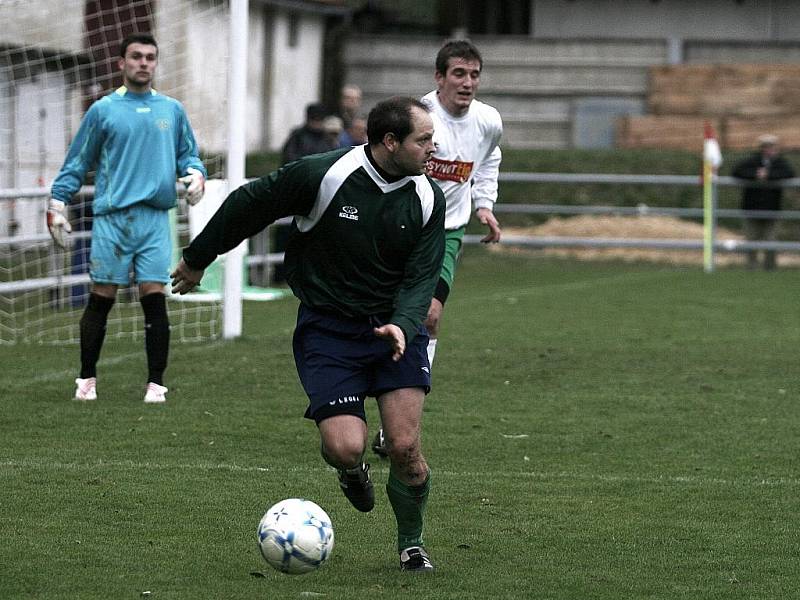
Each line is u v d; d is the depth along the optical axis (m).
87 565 19.97
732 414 33.62
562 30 128.75
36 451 28.08
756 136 110.38
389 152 19.11
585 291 65.19
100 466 26.72
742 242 79.00
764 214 79.19
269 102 112.31
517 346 45.47
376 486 25.77
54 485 25.05
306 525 18.70
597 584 19.45
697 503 24.58
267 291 62.38
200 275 20.45
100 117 32.66
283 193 19.48
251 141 110.31
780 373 40.28
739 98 111.69
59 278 51.41
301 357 19.97
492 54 118.75
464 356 43.03
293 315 54.06
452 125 29.20
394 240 19.44
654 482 26.23
